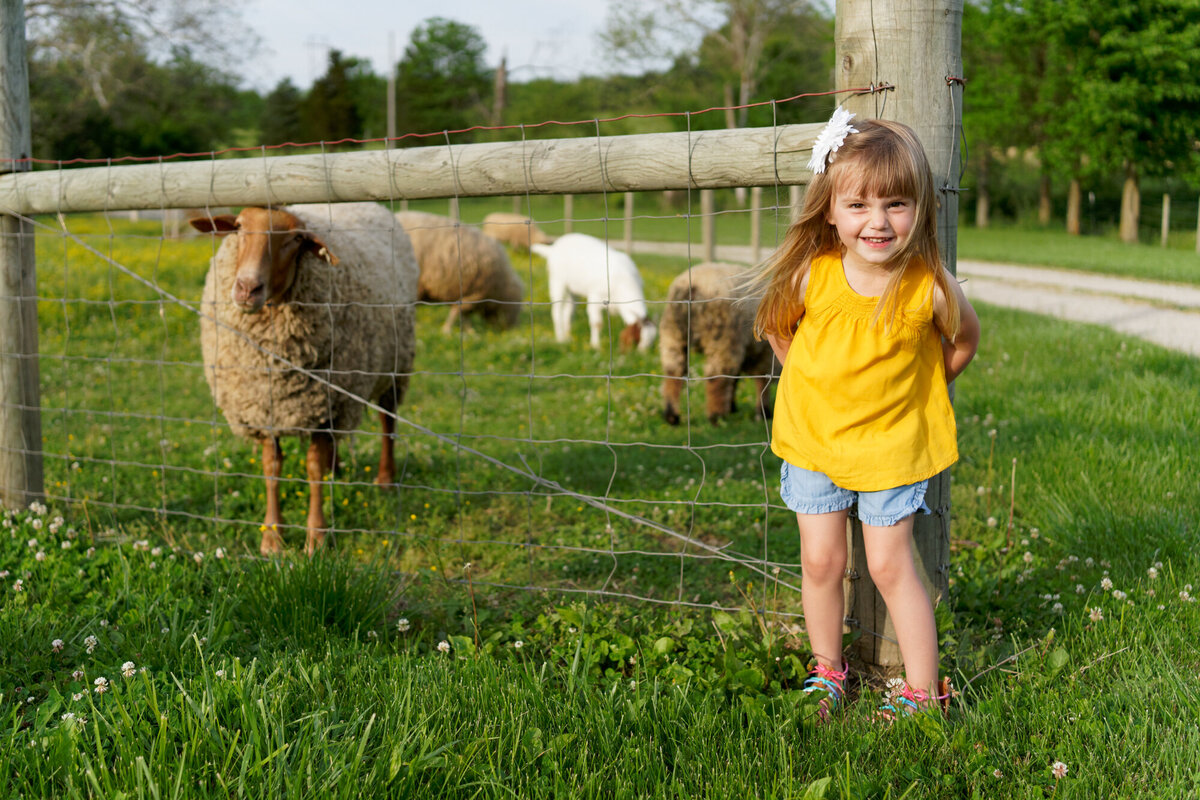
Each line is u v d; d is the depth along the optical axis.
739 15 29.61
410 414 6.77
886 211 2.01
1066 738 2.03
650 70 31.97
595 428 6.41
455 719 2.15
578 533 4.06
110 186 3.68
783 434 2.29
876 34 2.28
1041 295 13.62
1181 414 5.06
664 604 3.20
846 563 2.44
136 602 2.92
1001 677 2.36
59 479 4.81
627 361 9.14
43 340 9.48
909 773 1.95
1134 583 2.96
